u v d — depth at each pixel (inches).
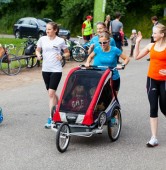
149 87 290.8
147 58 817.5
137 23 1684.3
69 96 292.2
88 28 925.8
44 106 404.2
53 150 281.9
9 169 248.5
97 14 911.0
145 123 350.0
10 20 2042.3
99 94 287.9
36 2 2027.6
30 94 460.8
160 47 284.7
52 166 254.1
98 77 294.2
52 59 329.7
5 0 1988.2
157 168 252.7
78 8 1742.1
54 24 328.8
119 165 256.8
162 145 294.2
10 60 600.7
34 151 279.6
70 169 249.8
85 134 281.6
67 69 666.8
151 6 1689.2
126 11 1712.6
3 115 370.0
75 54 765.3
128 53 923.4
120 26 698.8
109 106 297.6
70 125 283.4
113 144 296.0
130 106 407.8
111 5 1638.8
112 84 303.9
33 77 581.0
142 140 305.3
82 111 284.2
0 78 570.6
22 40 1266.0
